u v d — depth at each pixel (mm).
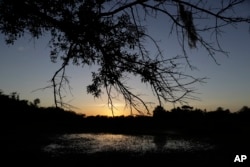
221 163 31094
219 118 103875
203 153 38531
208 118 104000
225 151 40312
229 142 56125
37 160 28188
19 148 35375
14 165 25109
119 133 86250
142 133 86750
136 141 58156
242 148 44531
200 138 69000
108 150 40156
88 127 102125
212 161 32156
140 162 30688
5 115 35062
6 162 25984
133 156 34625
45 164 26531
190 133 83125
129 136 74875
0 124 42750
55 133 66875
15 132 48938
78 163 28578
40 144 42406
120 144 50250
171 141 59500
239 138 65750
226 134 76938
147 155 35719
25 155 30469
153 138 68938
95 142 52938
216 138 67125
